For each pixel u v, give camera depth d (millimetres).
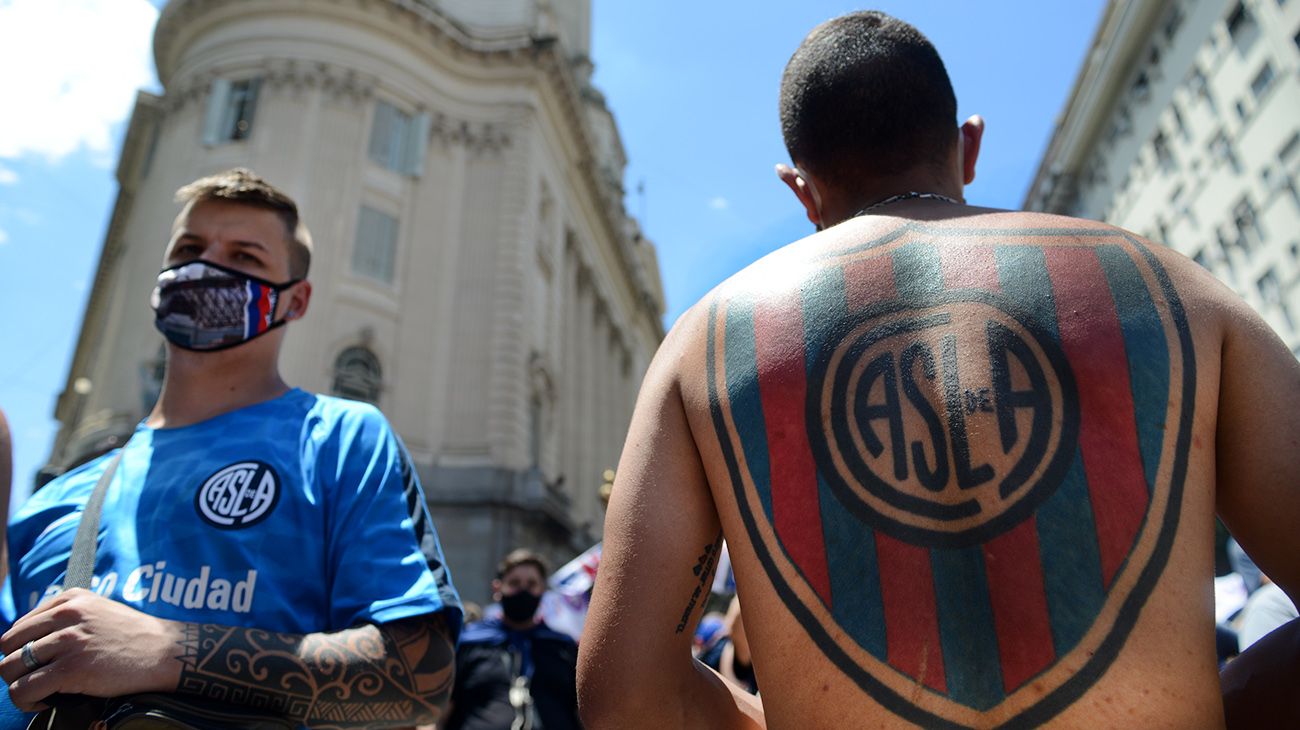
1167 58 23438
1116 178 27625
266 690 1380
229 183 1993
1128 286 948
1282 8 18188
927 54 1250
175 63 20656
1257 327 935
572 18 33531
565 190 24656
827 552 917
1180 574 833
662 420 1086
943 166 1226
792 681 900
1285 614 2512
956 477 892
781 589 928
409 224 19234
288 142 18031
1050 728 800
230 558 1565
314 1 19141
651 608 993
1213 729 793
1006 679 820
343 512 1672
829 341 995
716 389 1042
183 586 1529
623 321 32125
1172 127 23594
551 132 23172
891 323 982
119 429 16031
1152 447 873
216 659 1363
